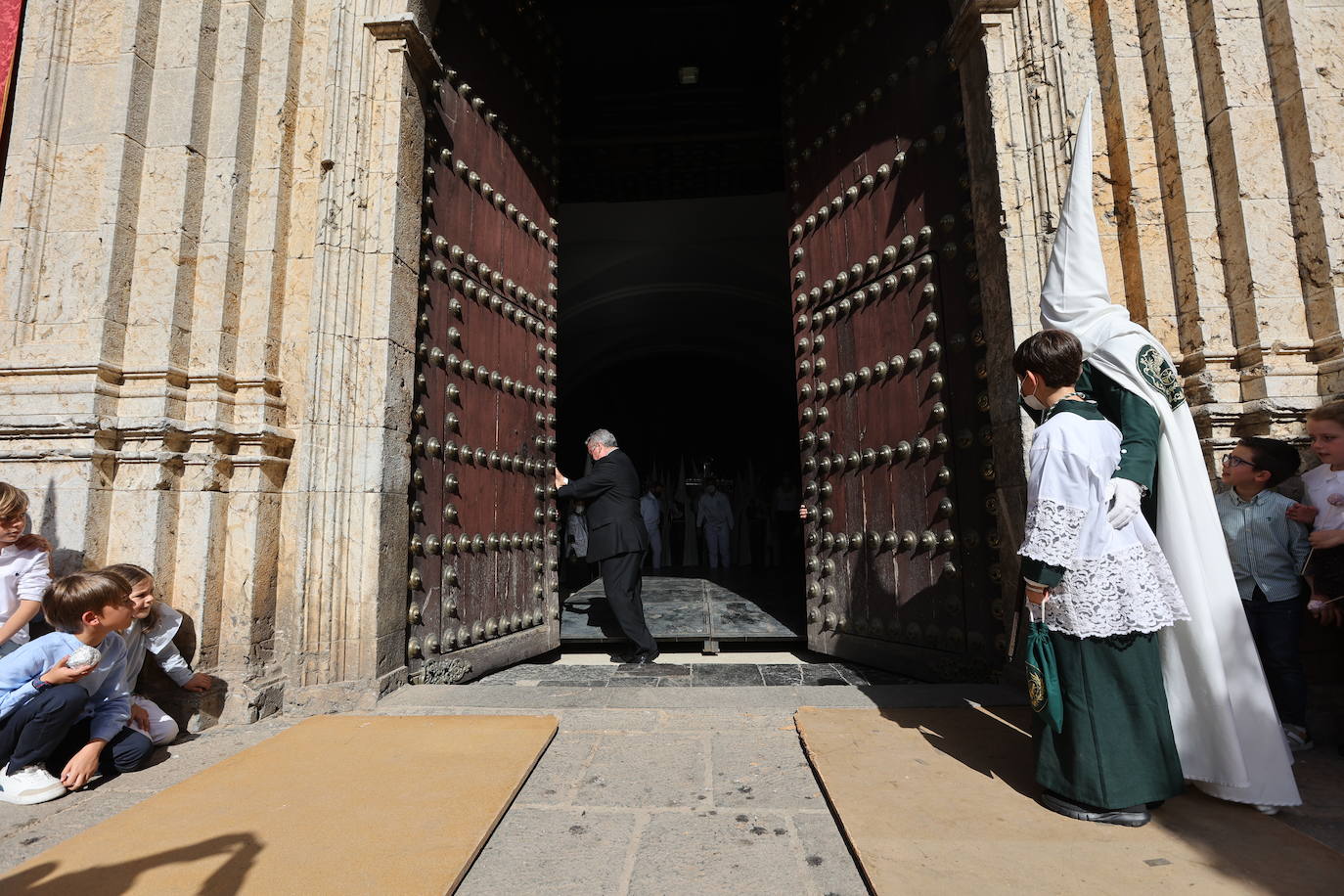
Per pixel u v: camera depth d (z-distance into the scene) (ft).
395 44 12.51
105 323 10.82
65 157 11.69
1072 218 7.82
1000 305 11.51
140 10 11.80
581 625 18.98
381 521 11.25
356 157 12.09
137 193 11.56
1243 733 6.76
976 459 12.09
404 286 12.23
